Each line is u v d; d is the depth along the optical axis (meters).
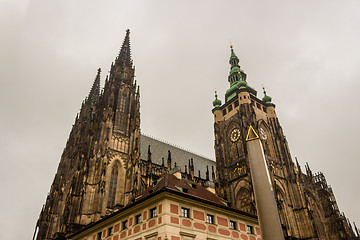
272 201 29.44
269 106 132.50
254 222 58.03
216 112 136.12
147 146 122.00
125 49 126.81
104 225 56.12
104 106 105.12
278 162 114.50
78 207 79.19
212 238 48.72
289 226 98.94
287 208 103.50
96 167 87.38
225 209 53.59
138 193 85.06
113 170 91.56
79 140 114.25
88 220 78.06
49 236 93.69
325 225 122.50
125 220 52.19
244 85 135.25
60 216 97.94
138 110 107.62
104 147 91.75
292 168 113.44
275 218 28.36
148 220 47.28
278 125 126.38
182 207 48.28
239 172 111.19
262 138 116.81
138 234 47.56
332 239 119.12
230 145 122.75
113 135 97.44
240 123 121.12
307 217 101.56
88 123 112.06
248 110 121.19
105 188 85.50
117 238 51.19
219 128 131.88
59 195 103.19
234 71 150.00
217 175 118.62
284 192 107.12
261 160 32.62
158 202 47.62
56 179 110.81
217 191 111.19
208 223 49.78
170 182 55.09
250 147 34.22
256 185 31.23
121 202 86.12
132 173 89.94
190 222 47.28
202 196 55.69
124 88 112.94
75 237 62.47
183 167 127.12
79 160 92.62
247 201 103.38
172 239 43.41
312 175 132.38
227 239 51.00
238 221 55.19
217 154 124.50
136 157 93.75
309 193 123.12
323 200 127.88
